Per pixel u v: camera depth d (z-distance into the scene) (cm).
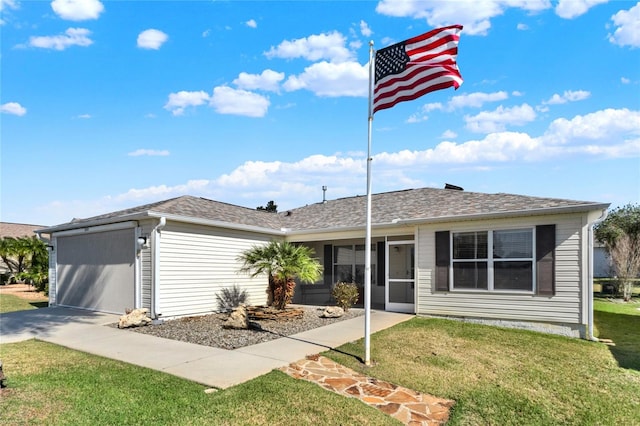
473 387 602
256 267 1268
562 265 971
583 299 941
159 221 1102
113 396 500
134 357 712
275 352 759
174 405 477
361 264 1600
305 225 1603
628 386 635
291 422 448
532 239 1012
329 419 461
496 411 524
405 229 1272
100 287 1270
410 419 493
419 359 737
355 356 743
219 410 467
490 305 1062
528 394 583
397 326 1027
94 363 664
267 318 1121
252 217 1588
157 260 1100
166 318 1114
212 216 1307
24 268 2733
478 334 938
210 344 826
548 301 983
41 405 463
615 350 855
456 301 1119
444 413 514
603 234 2455
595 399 576
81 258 1359
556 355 786
